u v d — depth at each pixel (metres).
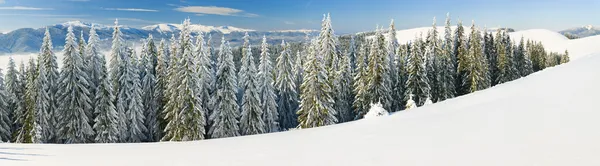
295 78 49.00
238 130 39.56
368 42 59.34
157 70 42.62
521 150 7.82
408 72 51.97
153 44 49.06
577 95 13.38
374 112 19.09
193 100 36.47
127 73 39.38
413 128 11.87
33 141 34.44
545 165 6.77
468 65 56.81
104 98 37.59
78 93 37.06
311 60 37.44
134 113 39.66
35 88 37.16
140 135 41.41
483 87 56.25
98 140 38.06
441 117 13.40
